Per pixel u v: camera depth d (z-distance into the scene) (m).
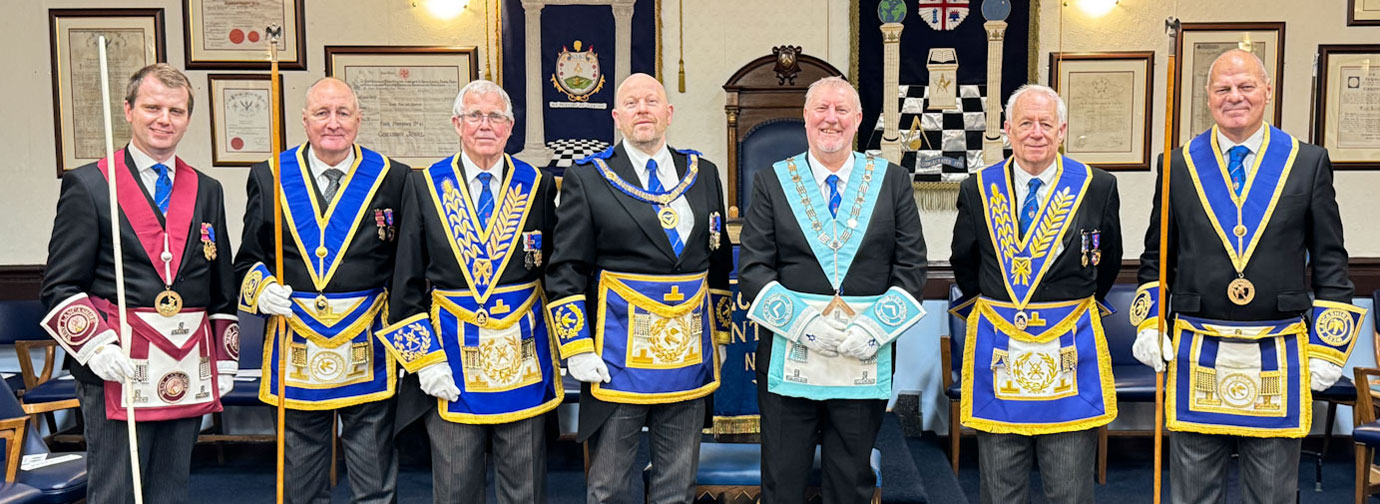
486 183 2.73
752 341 3.62
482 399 2.67
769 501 2.74
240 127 4.64
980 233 2.73
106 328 2.57
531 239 2.73
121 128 4.63
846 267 2.64
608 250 2.69
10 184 4.65
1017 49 4.62
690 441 2.75
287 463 2.78
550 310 2.69
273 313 2.68
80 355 2.54
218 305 2.79
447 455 2.71
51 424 4.27
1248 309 2.57
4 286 4.66
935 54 4.65
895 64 4.64
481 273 2.67
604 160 2.71
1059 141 2.64
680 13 4.70
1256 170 2.58
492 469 4.21
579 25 4.68
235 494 3.98
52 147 4.64
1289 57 4.55
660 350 2.66
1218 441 2.69
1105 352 2.71
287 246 2.74
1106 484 4.04
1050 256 2.64
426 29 4.68
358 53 4.65
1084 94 4.64
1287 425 2.58
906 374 4.65
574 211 2.67
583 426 2.73
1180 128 4.61
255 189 2.80
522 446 2.73
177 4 4.60
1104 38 4.62
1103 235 2.69
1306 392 2.57
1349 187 4.58
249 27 4.61
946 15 4.64
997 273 2.70
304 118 2.77
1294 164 2.57
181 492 2.80
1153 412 4.59
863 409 2.67
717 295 2.87
